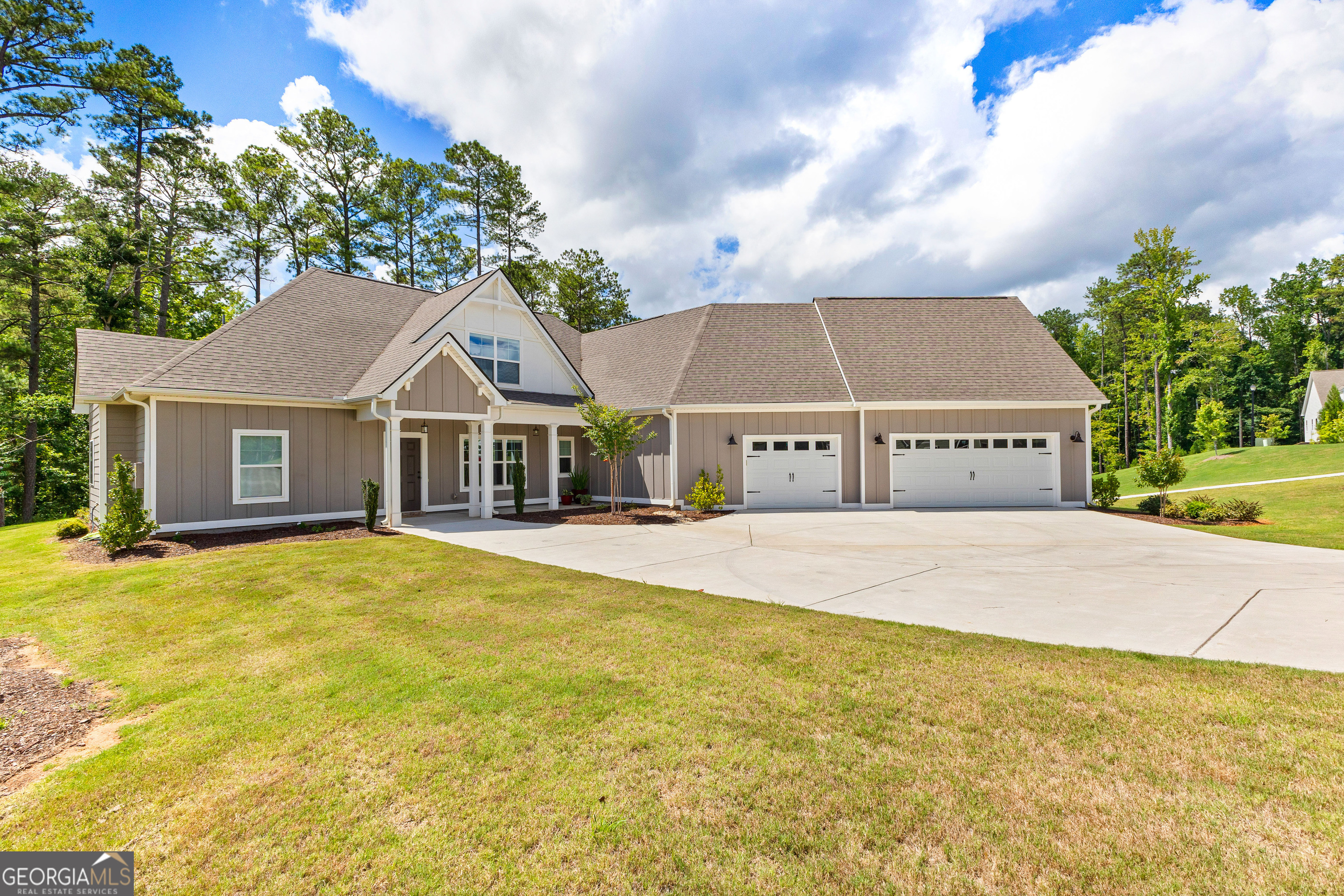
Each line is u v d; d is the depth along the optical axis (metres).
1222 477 25.45
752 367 18.06
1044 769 2.98
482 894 2.23
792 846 2.46
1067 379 17.12
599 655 4.80
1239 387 54.12
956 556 9.45
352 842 2.54
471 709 3.82
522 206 35.34
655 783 2.94
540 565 8.75
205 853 2.48
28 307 24.11
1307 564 8.41
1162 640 5.07
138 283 28.48
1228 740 3.23
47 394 24.08
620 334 23.22
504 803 2.80
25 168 23.31
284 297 15.33
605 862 2.39
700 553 9.78
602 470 18.75
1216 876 2.21
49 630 5.73
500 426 17.25
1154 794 2.75
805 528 12.89
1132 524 13.20
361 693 4.11
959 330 19.25
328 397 13.51
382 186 32.38
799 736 3.38
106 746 3.48
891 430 16.62
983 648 4.87
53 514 25.08
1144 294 33.34
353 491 14.17
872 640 5.11
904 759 3.11
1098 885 2.19
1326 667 4.34
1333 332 54.44
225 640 5.35
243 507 12.41
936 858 2.37
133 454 12.62
